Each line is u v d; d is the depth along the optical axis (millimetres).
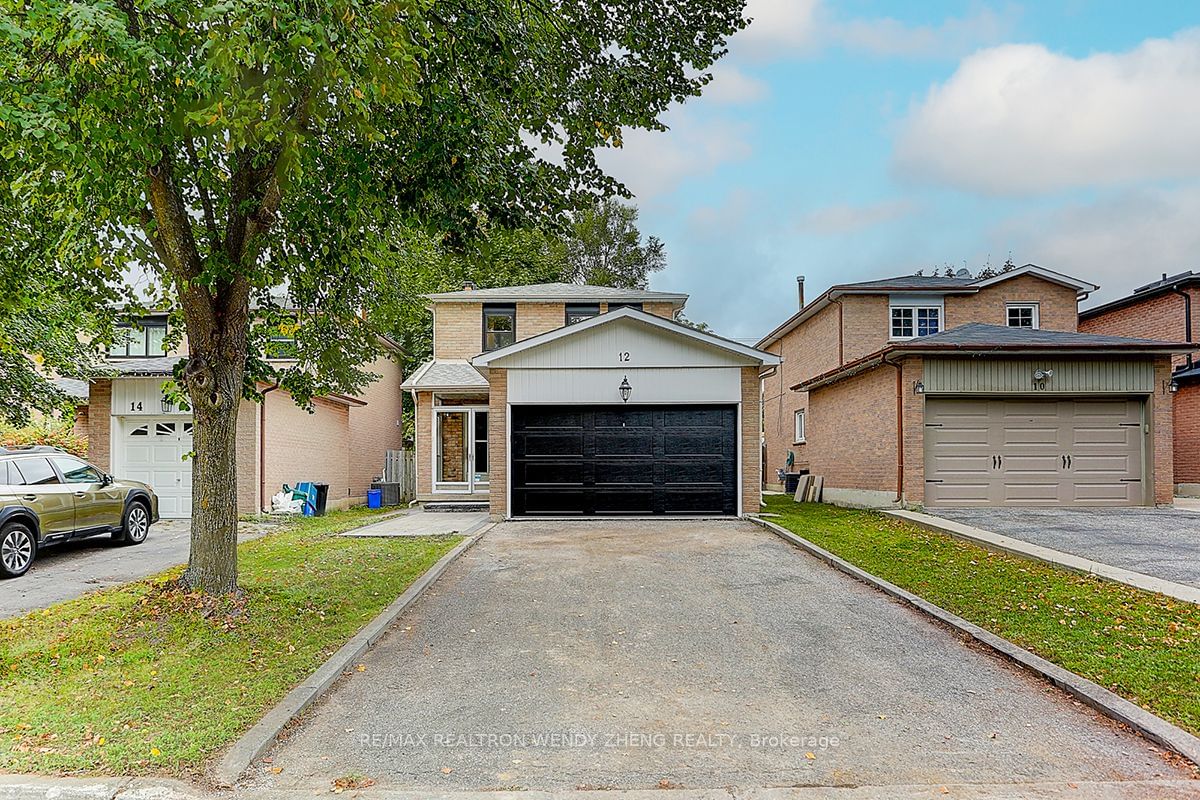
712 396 14641
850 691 4961
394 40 4910
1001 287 20406
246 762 3818
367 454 23938
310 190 6863
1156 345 13695
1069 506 14156
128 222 6414
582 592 7938
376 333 9914
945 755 3953
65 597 8281
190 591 6871
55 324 12586
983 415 14266
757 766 3820
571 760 3902
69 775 3658
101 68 4836
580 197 8094
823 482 19234
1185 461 17938
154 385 16562
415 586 7996
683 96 8422
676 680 5184
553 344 14727
